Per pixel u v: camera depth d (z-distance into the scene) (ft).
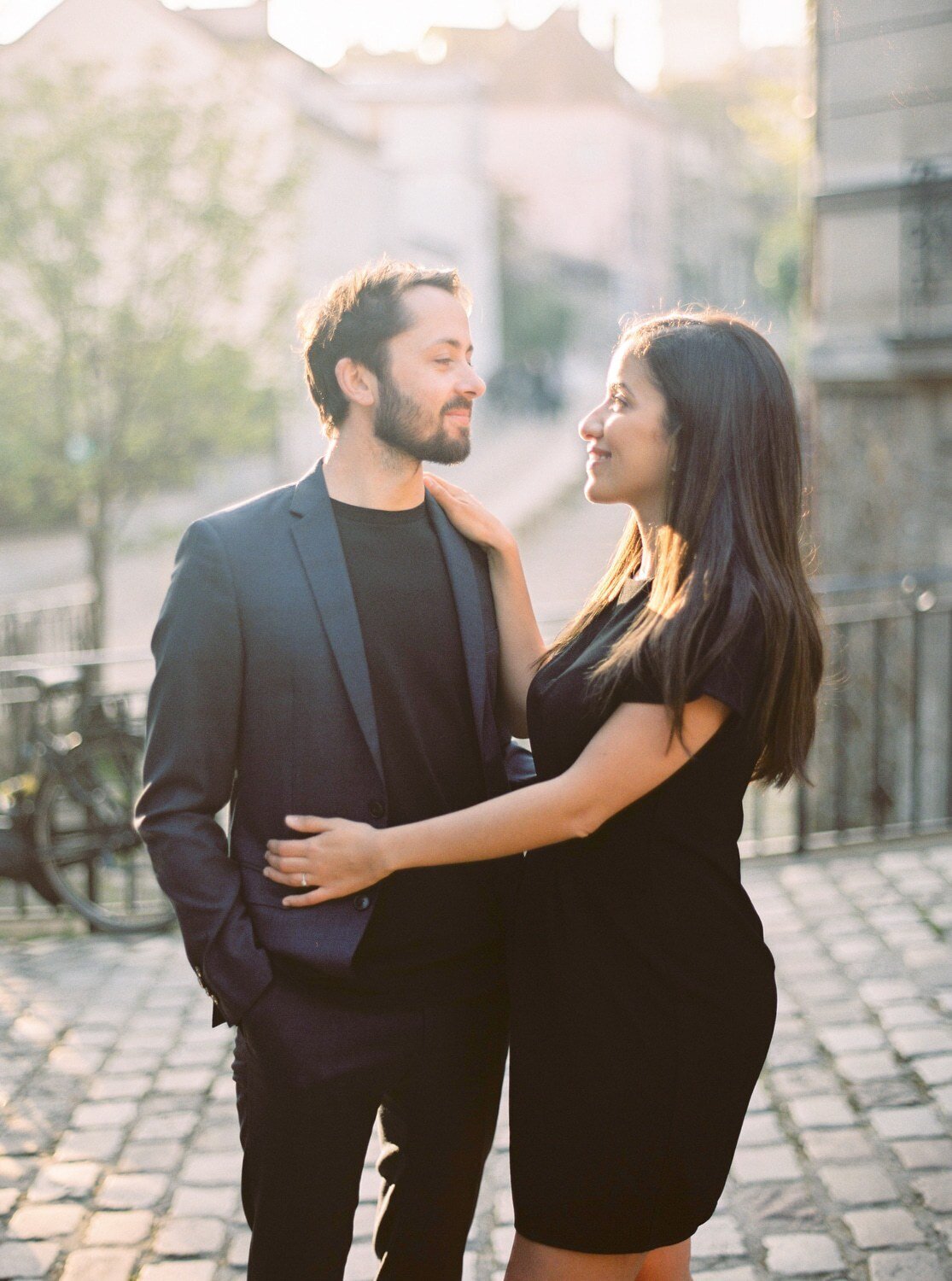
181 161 41.19
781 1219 10.16
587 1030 6.73
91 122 40.19
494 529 7.81
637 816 6.70
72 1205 10.69
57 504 43.93
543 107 184.03
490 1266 9.88
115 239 41.68
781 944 15.42
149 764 7.06
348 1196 7.21
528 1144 6.91
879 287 27.14
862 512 27.94
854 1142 11.17
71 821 19.99
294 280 44.78
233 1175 11.09
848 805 27.91
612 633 6.89
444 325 7.03
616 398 6.93
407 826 6.81
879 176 26.91
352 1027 7.02
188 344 42.50
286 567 7.07
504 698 8.00
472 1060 7.38
